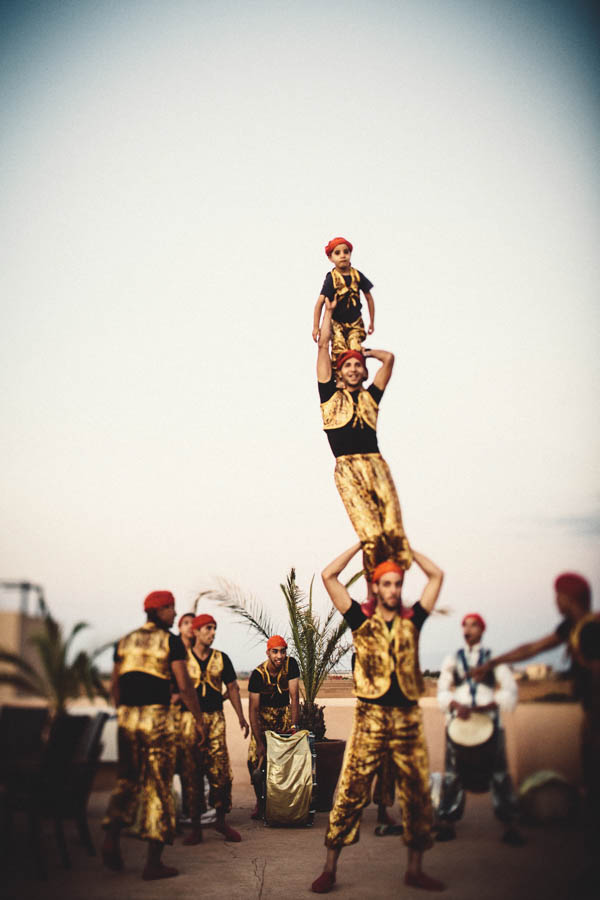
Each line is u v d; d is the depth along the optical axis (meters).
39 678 5.65
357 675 5.09
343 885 5.25
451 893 4.63
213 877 5.43
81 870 5.20
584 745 4.26
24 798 5.18
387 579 4.87
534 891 4.20
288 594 8.55
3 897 4.75
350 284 5.45
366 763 5.07
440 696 5.23
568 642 4.44
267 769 7.36
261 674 7.79
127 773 5.36
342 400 5.31
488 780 4.96
